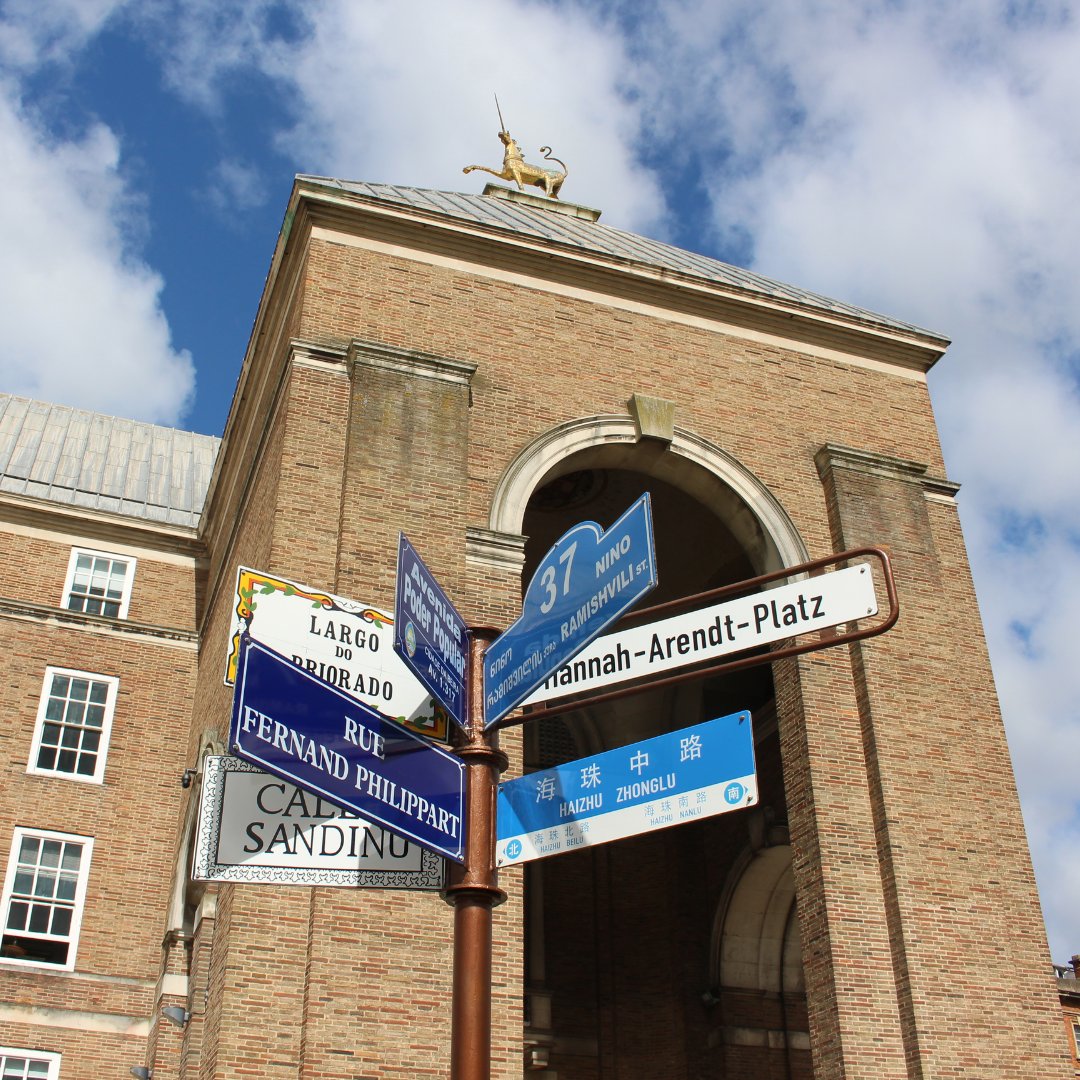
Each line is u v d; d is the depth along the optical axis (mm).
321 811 7621
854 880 15836
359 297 18094
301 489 15984
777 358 20484
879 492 19281
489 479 17172
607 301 19781
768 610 7582
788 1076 21344
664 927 23141
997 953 15656
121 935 21547
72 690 23719
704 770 7512
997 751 17453
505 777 14719
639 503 6793
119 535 25906
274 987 12844
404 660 6777
